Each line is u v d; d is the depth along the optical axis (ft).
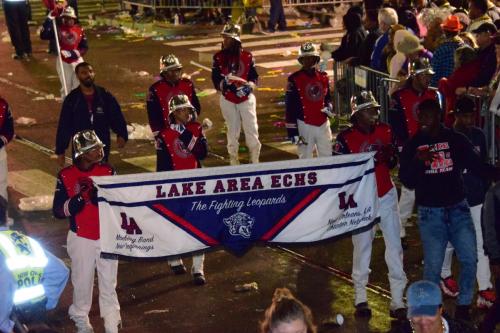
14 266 20.49
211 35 90.27
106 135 38.06
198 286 33.68
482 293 30.01
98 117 37.73
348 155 28.76
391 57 46.03
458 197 28.14
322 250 36.50
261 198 28.66
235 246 28.78
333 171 28.78
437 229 28.27
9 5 81.05
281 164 28.45
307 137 40.09
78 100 37.58
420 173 27.99
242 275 34.47
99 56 82.33
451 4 60.29
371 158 28.94
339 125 53.83
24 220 41.32
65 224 40.78
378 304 31.19
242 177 28.40
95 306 32.17
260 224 28.78
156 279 34.42
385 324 29.71
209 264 35.63
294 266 35.09
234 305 31.89
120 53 83.35
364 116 29.43
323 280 33.60
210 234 28.55
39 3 107.96
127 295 33.09
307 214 28.86
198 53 81.10
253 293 32.78
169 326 30.50
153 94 37.58
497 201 26.11
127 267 35.60
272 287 33.27
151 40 89.61
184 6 92.79
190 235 28.45
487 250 26.37
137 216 28.02
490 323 26.35
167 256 28.43
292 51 79.66
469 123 30.53
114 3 110.11
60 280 21.43
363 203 29.12
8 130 38.81
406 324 19.83
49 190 45.24
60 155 38.01
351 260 35.37
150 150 52.24
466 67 38.52
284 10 93.81
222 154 50.57
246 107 44.68
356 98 29.71
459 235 28.27
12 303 19.81
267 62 75.61
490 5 53.62
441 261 28.45
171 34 91.35
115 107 38.14
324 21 92.17
